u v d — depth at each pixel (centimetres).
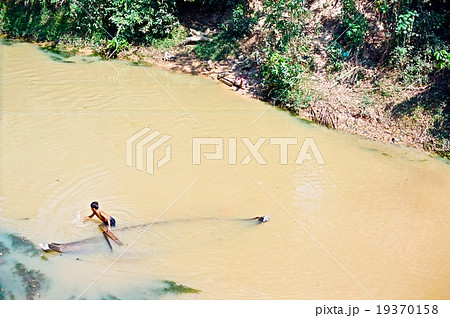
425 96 1236
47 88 1384
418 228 958
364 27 1373
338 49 1370
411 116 1220
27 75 1452
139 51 1580
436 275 857
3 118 1238
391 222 970
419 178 1091
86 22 1639
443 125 1188
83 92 1371
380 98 1272
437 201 1026
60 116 1256
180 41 1585
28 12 1722
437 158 1148
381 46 1357
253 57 1470
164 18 1573
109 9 1576
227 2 1617
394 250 907
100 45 1617
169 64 1524
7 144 1145
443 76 1248
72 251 877
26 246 887
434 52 1264
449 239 934
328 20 1467
